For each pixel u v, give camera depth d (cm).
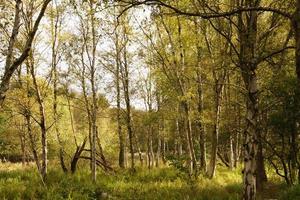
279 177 1850
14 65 805
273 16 1291
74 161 2277
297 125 1396
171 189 1639
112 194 1598
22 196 1452
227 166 2983
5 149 3334
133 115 2820
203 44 2091
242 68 1123
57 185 1639
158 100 3122
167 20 1961
